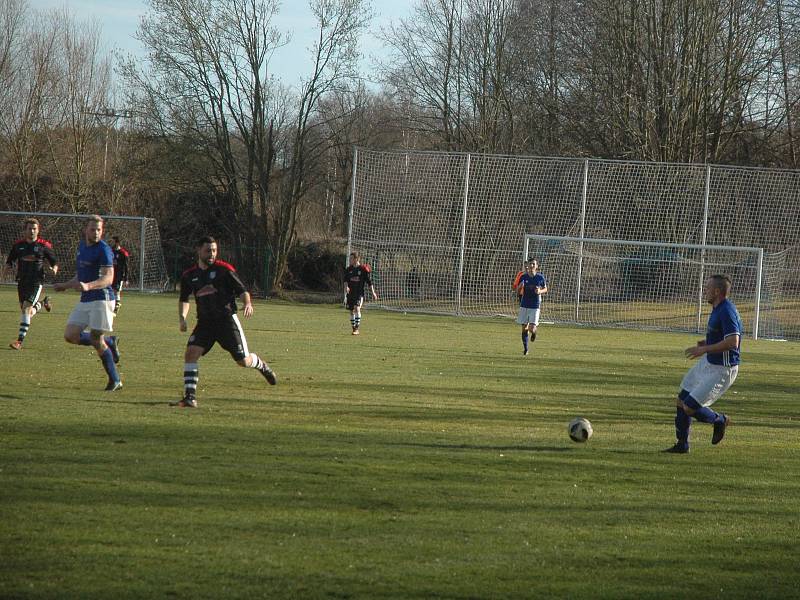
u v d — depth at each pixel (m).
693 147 78.50
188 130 87.81
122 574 9.15
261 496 12.32
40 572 9.11
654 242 62.12
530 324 38.91
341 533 10.80
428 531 11.06
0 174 95.56
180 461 14.22
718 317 17.38
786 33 78.50
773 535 11.57
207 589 8.81
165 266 88.06
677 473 15.30
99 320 21.88
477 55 87.25
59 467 13.47
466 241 70.12
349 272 46.81
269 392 23.42
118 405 19.80
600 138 82.75
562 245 68.69
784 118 81.56
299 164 89.69
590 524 11.73
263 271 89.19
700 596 9.25
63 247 91.31
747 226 66.56
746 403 26.11
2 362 27.39
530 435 18.45
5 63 93.25
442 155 69.62
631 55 79.56
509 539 10.90
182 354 31.98
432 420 19.84
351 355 34.94
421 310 69.12
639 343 49.31
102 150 98.62
